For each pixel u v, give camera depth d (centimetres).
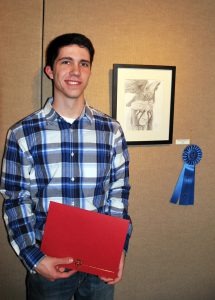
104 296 130
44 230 115
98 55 153
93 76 154
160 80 161
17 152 117
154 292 183
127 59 157
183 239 183
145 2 155
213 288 194
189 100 170
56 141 118
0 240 158
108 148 125
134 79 157
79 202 120
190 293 190
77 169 119
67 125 120
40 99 152
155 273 181
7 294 163
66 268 120
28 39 145
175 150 172
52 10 145
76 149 119
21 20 143
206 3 164
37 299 128
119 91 156
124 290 178
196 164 178
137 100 160
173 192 176
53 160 117
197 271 189
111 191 131
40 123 119
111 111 159
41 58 148
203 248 188
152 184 172
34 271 115
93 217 113
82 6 148
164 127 166
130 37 156
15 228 115
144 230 175
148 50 159
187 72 167
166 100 164
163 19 159
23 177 118
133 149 166
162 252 180
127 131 161
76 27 149
